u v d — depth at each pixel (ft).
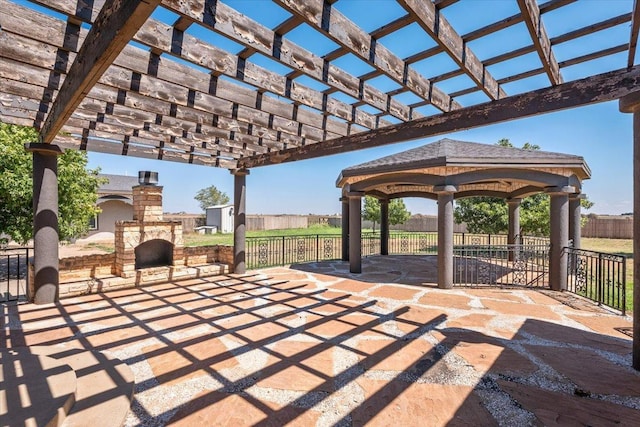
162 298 17.79
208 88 10.71
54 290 16.76
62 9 6.48
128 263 20.16
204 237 68.95
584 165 20.26
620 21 7.22
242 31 7.33
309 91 11.43
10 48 8.14
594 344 11.78
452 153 22.40
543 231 37.88
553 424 7.25
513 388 8.79
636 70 8.65
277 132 16.81
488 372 9.70
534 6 7.04
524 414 7.63
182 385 8.91
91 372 9.32
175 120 15.48
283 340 12.12
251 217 86.22
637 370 9.77
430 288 20.79
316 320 14.40
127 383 8.75
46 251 16.39
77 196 27.07
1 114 13.79
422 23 6.79
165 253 23.57
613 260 16.35
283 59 8.23
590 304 17.15
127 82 10.06
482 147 25.89
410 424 7.27
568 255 21.45
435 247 50.67
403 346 11.61
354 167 25.48
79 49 8.14
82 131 16.05
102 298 17.63
